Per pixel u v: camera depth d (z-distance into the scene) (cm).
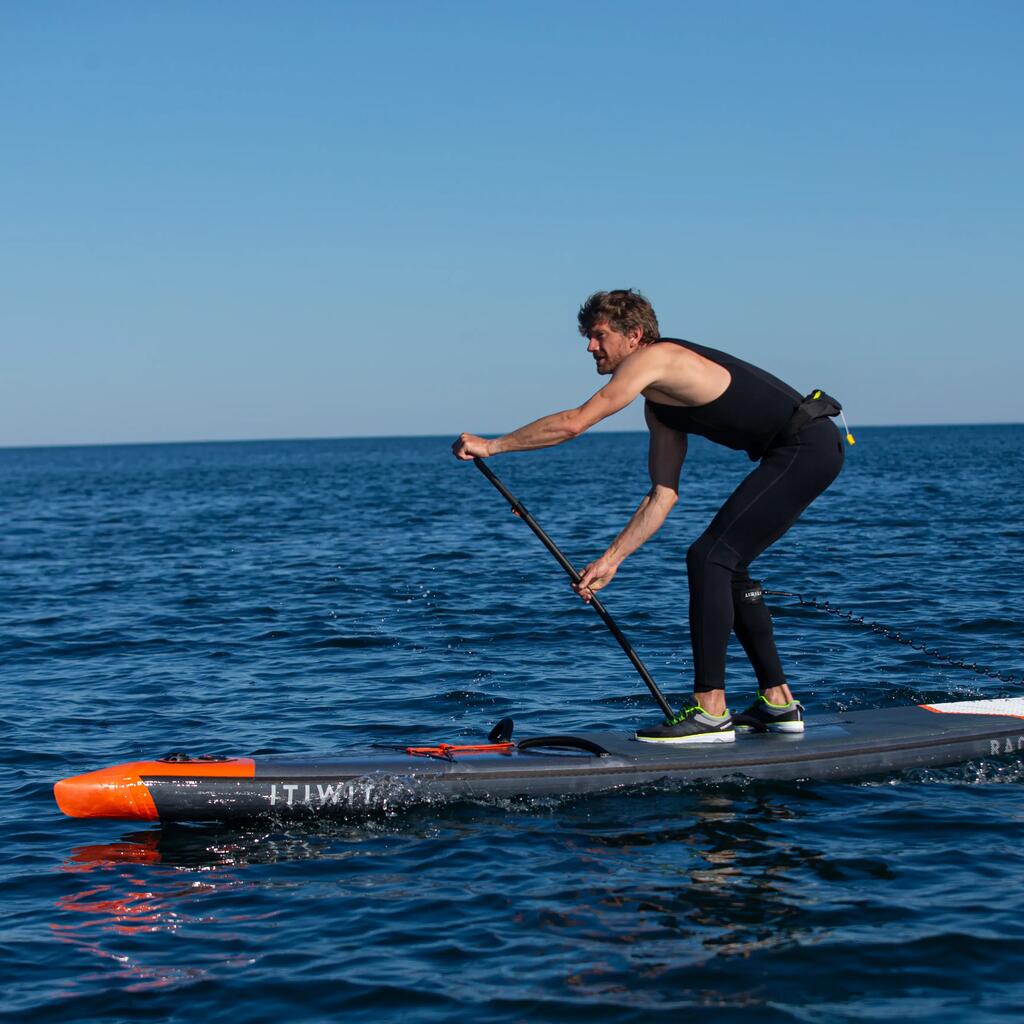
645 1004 301
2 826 463
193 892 389
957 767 504
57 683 758
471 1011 300
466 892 380
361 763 468
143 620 1029
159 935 355
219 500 3350
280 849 427
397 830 441
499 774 467
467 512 2480
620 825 438
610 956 329
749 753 485
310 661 818
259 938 351
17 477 6419
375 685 731
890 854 404
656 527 484
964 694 657
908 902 362
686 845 416
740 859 402
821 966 319
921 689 669
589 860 404
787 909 358
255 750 578
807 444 468
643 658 798
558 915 359
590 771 472
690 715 495
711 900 367
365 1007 305
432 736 600
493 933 348
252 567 1455
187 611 1077
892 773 498
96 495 3903
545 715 638
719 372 459
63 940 353
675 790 475
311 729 621
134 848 433
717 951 330
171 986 321
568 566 489
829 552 1417
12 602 1167
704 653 487
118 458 14050
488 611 1020
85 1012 307
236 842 435
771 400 466
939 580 1140
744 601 503
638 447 12875
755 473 478
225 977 325
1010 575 1167
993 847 409
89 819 469
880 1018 290
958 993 303
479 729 612
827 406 472
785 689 511
